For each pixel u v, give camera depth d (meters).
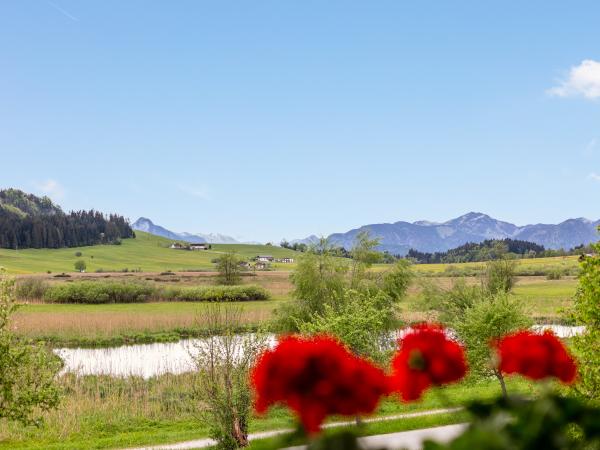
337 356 2.52
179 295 91.75
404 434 18.84
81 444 22.02
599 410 2.35
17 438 23.34
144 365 39.34
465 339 23.02
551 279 115.56
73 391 30.47
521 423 2.33
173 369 37.12
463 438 2.18
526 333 3.29
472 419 2.46
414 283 41.09
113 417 25.78
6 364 16.70
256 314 61.44
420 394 2.94
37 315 65.50
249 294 90.75
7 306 17.23
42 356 17.56
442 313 38.34
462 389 28.27
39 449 21.42
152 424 25.30
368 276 41.44
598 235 10.76
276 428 21.33
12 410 17.02
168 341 52.41
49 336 53.72
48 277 143.25
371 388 2.51
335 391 2.42
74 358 42.72
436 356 2.92
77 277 144.38
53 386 17.75
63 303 86.69
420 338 3.00
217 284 107.31
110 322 60.03
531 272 127.94
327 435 2.46
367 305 23.84
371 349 22.25
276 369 2.49
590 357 9.85
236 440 18.42
